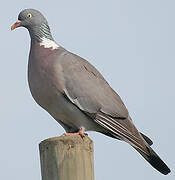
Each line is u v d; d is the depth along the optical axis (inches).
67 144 350.9
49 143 352.5
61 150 350.3
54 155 350.9
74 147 351.3
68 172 347.9
